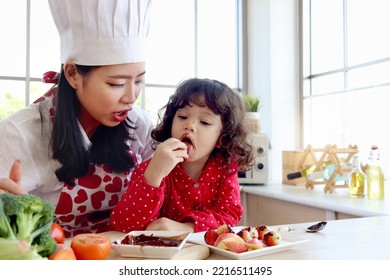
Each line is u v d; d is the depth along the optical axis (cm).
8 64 204
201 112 111
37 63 209
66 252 61
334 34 216
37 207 58
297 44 235
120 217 100
